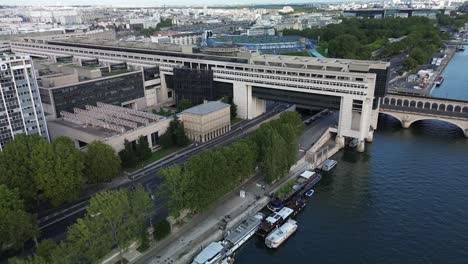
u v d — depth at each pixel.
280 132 176.38
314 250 132.38
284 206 154.38
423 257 127.75
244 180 172.12
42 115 181.12
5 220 114.19
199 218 143.00
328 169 192.38
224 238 133.88
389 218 150.38
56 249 98.38
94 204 111.00
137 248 125.25
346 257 128.62
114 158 161.00
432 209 156.00
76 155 149.25
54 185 139.00
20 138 150.50
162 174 133.62
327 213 154.62
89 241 106.50
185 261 121.31
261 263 126.50
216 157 142.38
